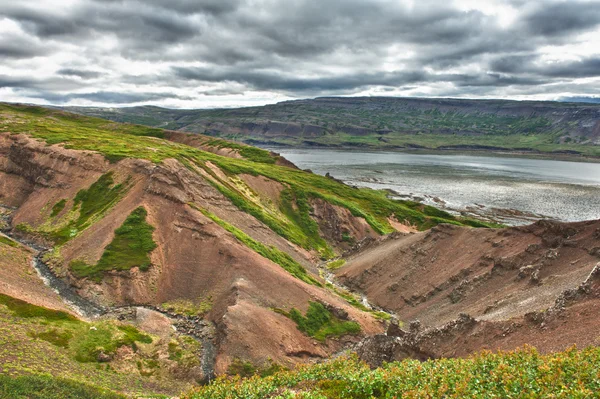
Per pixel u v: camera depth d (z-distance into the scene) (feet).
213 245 252.01
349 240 397.39
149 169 307.37
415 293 251.19
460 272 240.53
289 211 410.31
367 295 276.62
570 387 63.05
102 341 175.11
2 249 240.73
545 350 120.57
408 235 317.42
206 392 86.69
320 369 92.07
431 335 160.45
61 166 345.10
